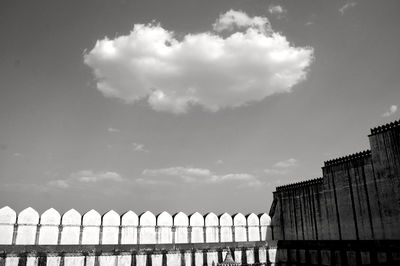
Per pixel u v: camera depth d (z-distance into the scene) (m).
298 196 34.12
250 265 30.52
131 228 29.84
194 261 28.42
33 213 26.72
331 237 29.52
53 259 23.66
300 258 30.25
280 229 36.16
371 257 24.11
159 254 27.16
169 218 31.64
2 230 25.36
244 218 35.50
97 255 25.00
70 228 27.73
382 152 25.50
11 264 22.42
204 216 33.69
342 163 29.28
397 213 23.81
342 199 28.81
